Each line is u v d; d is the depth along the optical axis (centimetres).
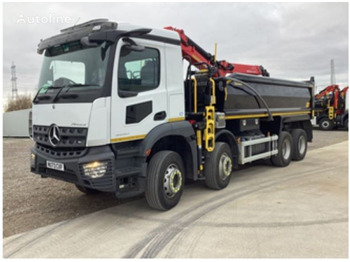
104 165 425
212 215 492
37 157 493
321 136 1811
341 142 1479
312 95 1043
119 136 442
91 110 421
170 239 408
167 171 507
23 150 1409
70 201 583
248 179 733
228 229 436
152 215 498
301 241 394
